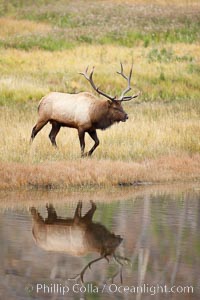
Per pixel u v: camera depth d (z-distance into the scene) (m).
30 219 50.94
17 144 70.38
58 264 41.00
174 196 61.16
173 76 128.62
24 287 37.22
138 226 49.69
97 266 41.19
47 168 63.88
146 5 195.50
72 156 69.88
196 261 41.88
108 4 197.00
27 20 184.75
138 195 61.22
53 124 72.19
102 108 70.12
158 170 69.06
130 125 82.88
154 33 161.00
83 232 47.84
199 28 167.75
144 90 120.88
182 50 148.50
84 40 155.00
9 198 58.22
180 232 48.16
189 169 70.94
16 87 111.12
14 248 43.47
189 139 79.12
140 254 43.19
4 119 85.00
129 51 145.62
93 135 71.44
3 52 140.50
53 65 132.38
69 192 61.50
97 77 124.94
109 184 64.75
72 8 192.12
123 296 36.59
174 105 108.50
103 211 54.19
